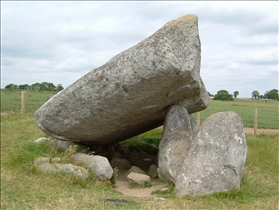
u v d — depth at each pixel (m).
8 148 8.00
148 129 7.77
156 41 5.09
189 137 6.00
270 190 5.48
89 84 5.67
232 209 4.41
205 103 6.69
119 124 6.40
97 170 5.81
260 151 7.71
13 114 13.05
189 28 5.25
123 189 5.65
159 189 5.46
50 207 4.51
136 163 7.89
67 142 7.07
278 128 10.83
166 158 5.75
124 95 5.56
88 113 6.04
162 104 6.07
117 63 5.37
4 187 5.41
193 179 5.00
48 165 6.00
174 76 5.20
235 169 5.07
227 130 5.25
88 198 4.89
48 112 6.25
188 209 4.38
